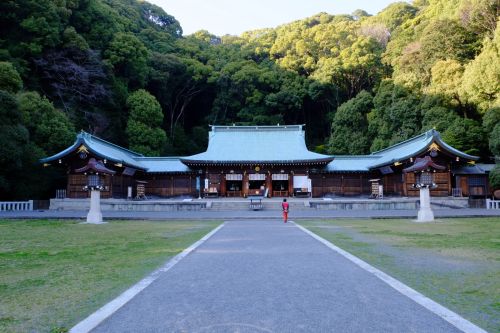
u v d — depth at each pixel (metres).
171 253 9.41
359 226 16.75
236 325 4.36
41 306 5.13
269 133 42.22
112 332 4.17
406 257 8.70
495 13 38.06
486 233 13.63
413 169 19.80
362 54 56.41
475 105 34.91
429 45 40.38
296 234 13.53
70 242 11.71
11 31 36.53
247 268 7.55
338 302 5.26
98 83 41.78
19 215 22.80
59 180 35.38
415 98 40.53
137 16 60.84
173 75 57.12
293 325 4.36
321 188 36.94
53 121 32.34
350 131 48.41
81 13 42.16
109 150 33.59
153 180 37.84
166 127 60.50
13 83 30.72
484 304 5.18
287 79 59.19
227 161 35.53
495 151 30.33
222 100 58.81
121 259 8.61
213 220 21.14
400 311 4.87
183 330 4.22
